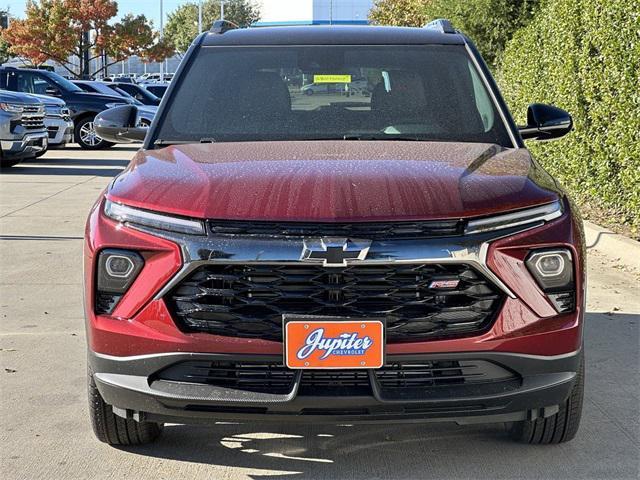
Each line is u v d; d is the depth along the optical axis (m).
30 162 17.44
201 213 3.19
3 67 20.97
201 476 3.57
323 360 3.12
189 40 76.69
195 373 3.22
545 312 3.23
